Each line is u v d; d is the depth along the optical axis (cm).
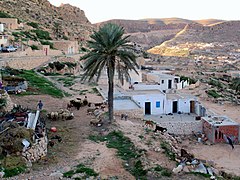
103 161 2497
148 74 6944
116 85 6034
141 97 4816
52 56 8619
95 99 4919
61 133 3200
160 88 5906
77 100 4512
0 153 2320
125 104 4528
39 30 12300
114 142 3009
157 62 17150
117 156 2639
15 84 4816
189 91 7131
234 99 6769
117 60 3606
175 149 3175
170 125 4316
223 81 12050
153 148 2872
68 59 8912
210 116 4597
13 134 2472
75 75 7619
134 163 2494
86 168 2334
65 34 14988
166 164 2517
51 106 4225
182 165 2511
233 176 2859
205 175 2359
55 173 2219
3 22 10375
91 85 6025
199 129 4422
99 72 3500
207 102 6284
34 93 4834
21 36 9506
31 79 5750
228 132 4147
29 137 2503
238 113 5447
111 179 2189
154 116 4744
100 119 3653
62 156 2575
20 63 6956
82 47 13412
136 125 3703
